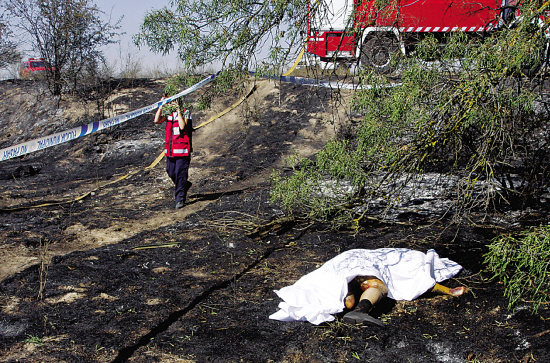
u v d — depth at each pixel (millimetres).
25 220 5926
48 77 12992
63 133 4098
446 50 4016
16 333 2996
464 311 3191
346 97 9609
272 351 2797
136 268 4203
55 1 12297
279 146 9406
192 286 3764
